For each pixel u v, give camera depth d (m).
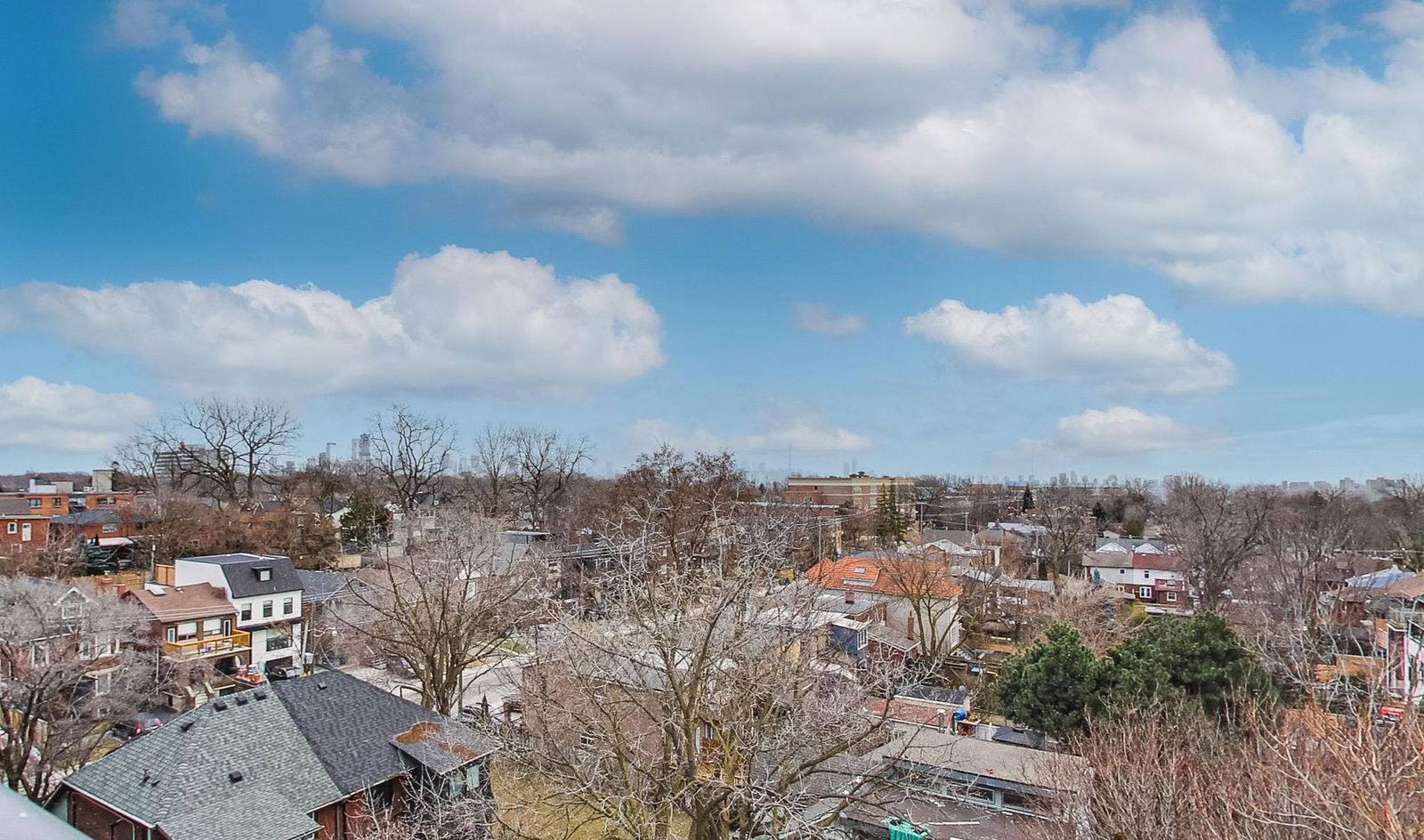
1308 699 19.86
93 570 62.34
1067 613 49.25
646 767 17.09
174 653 39.56
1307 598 35.06
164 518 61.62
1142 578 73.19
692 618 16.86
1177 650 29.73
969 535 84.19
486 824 19.53
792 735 16.12
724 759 16.36
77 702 28.66
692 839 15.91
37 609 28.70
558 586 31.06
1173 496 80.69
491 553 38.69
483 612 31.33
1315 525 47.88
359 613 38.53
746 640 16.34
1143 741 18.11
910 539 87.75
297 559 62.62
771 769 16.83
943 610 48.09
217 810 20.38
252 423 69.94
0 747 27.75
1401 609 23.70
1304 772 11.95
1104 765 17.41
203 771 21.28
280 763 22.48
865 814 23.80
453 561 32.12
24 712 26.42
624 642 16.97
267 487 87.56
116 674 31.12
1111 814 16.33
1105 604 59.19
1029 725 31.56
